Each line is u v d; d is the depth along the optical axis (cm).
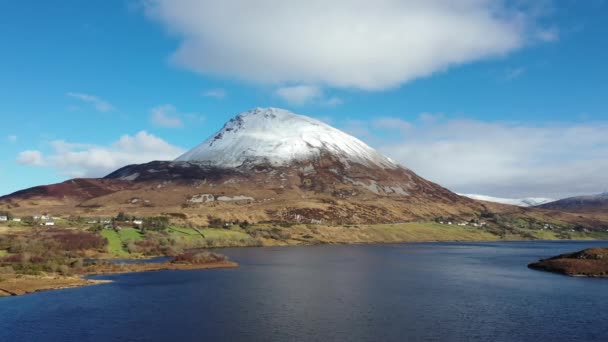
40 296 10462
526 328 7706
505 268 16962
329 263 18450
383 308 9250
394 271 15762
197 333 7388
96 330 7556
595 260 15675
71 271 14162
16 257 14888
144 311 8906
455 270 16212
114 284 12300
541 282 13138
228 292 11075
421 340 7019
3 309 9081
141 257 19012
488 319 8325
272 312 8850
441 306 9469
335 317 8450
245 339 7062
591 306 9506
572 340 7031
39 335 7288
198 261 16700
